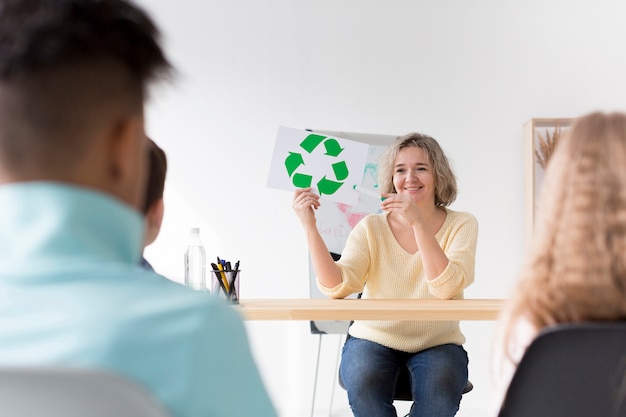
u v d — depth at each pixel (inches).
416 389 72.3
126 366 15.6
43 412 15.9
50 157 17.3
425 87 128.4
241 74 128.5
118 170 18.5
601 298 27.9
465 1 128.6
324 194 78.1
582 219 28.9
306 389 128.2
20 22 17.1
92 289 16.6
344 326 115.0
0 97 17.2
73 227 17.1
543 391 27.2
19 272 16.6
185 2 128.1
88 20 17.6
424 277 82.0
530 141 122.0
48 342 15.7
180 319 16.5
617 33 128.3
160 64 19.6
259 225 128.0
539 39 128.6
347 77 128.4
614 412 26.8
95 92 17.5
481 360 128.6
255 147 128.3
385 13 128.9
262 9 128.6
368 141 126.5
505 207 128.1
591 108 128.2
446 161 86.7
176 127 128.0
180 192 128.0
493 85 128.3
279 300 72.2
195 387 15.9
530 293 29.6
